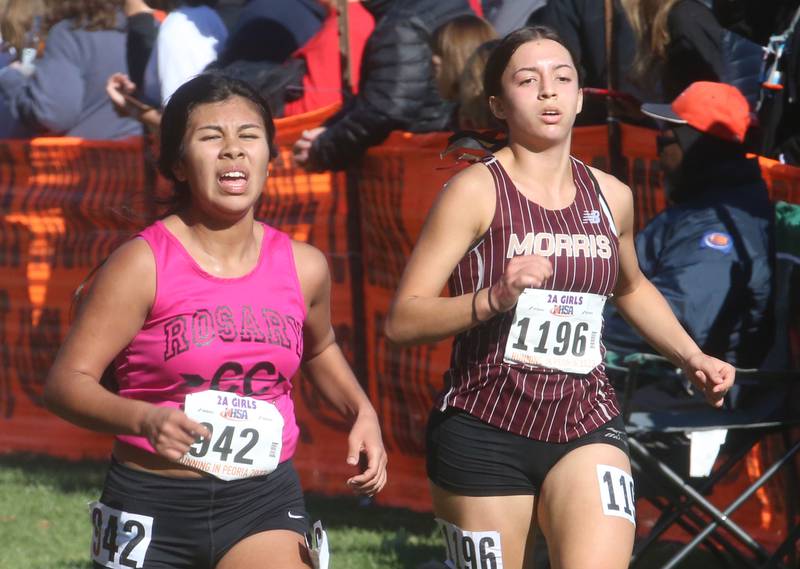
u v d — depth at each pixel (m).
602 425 11.55
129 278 10.23
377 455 10.99
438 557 17.94
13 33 24.86
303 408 21.70
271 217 21.48
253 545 10.36
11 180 24.80
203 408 10.21
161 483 10.29
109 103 23.88
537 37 11.65
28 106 24.19
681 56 17.31
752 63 17.98
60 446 25.03
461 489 11.57
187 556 10.44
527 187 11.52
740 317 14.93
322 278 11.03
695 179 15.62
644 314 12.59
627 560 10.85
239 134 10.45
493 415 11.41
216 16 21.98
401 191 19.70
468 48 17.94
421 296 11.31
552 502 11.22
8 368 25.33
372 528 19.72
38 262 24.70
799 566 16.05
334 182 20.77
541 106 11.42
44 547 18.86
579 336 11.45
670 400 14.90
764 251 14.98
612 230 11.63
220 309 10.33
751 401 14.89
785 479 16.31
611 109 17.86
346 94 20.45
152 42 22.58
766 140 17.38
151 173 22.47
